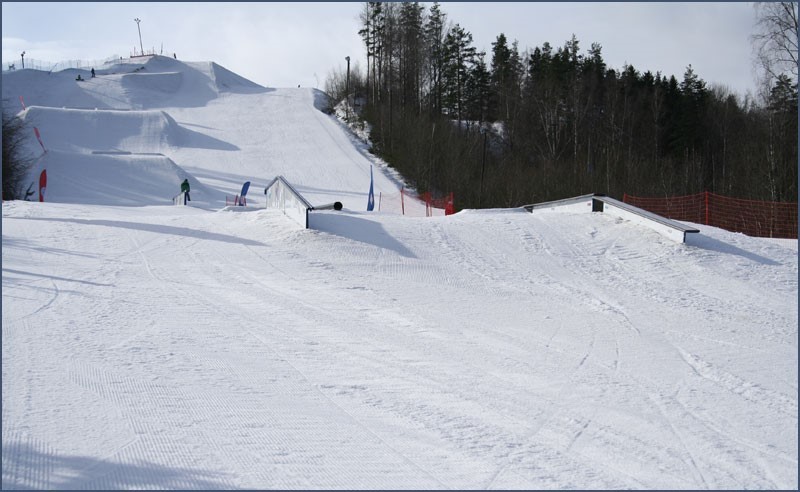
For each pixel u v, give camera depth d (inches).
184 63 3681.1
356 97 2923.2
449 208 1411.2
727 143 2295.8
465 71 3061.0
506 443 231.0
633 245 666.2
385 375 305.0
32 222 650.2
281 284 496.1
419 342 368.5
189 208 976.9
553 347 373.7
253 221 694.5
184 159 2038.6
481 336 390.0
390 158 2142.0
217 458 206.8
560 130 2401.6
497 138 2518.5
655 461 222.5
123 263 525.7
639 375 326.6
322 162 2084.2
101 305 398.0
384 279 531.5
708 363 353.4
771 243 690.8
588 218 753.0
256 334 362.6
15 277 453.1
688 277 582.9
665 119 2466.8
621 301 506.6
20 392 250.4
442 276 553.9
